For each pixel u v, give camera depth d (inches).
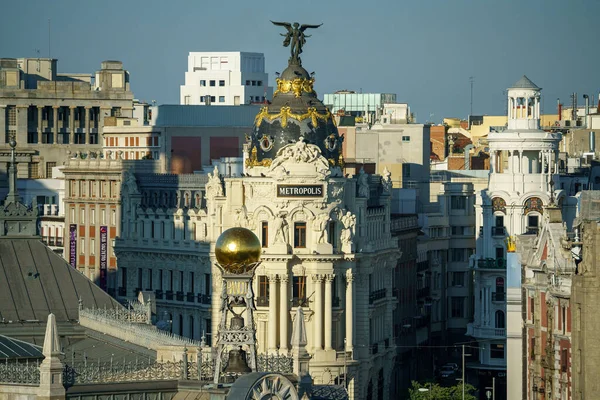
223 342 7101.4
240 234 7121.1
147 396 7677.2
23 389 7726.4
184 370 7765.8
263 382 6505.9
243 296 7130.9
